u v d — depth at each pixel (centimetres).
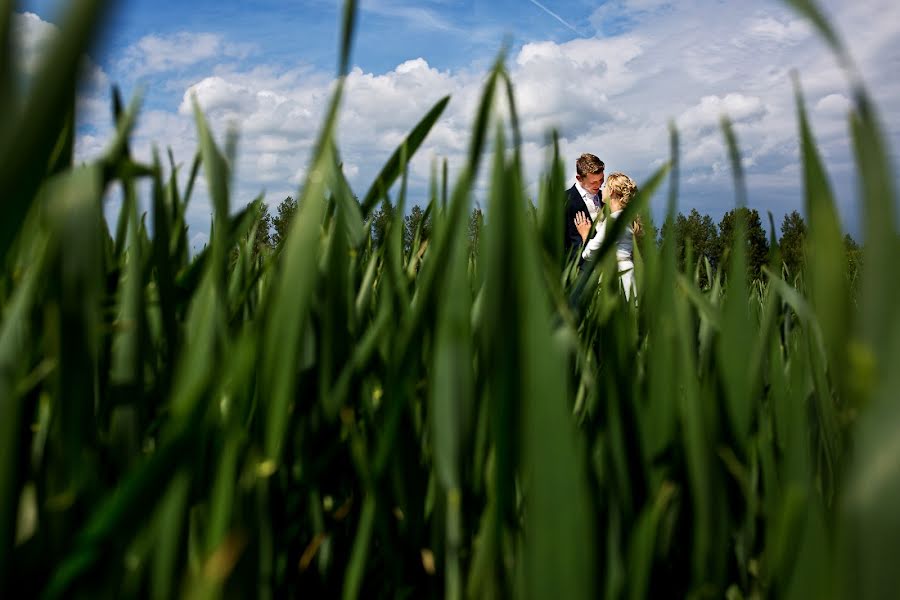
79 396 28
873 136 21
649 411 46
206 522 37
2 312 42
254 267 80
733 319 45
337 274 48
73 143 36
